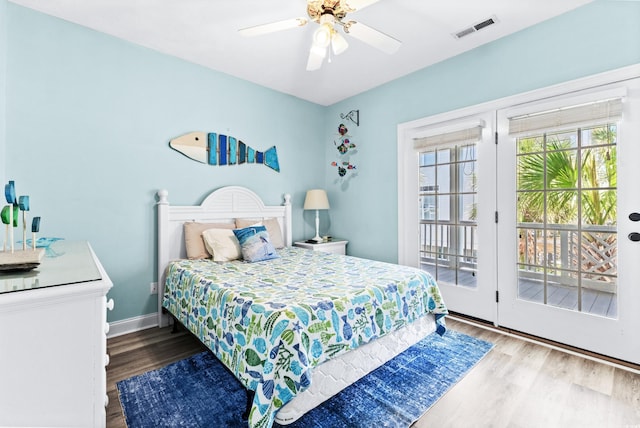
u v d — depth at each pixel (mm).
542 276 2424
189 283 2209
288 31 2461
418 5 2137
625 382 1836
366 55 2852
